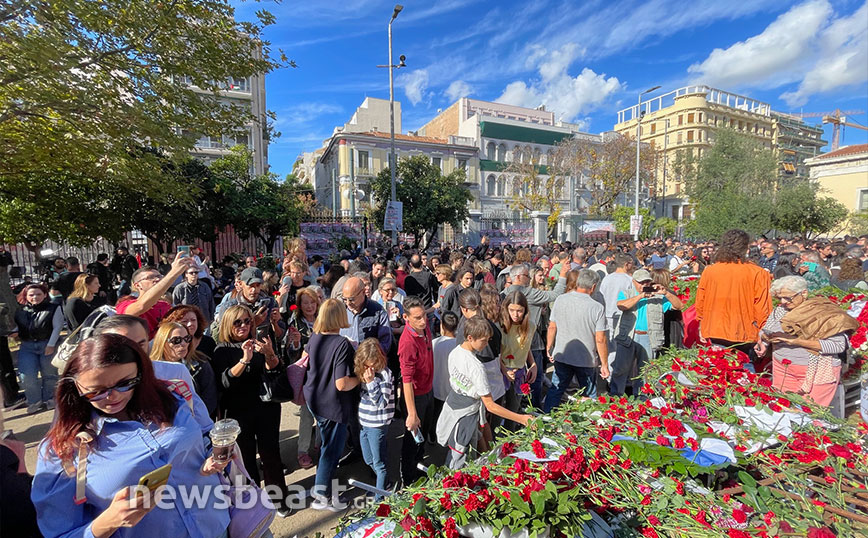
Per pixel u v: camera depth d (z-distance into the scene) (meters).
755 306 3.84
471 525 1.65
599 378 5.82
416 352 3.32
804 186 25.64
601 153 33.81
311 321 4.24
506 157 37.47
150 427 1.63
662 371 3.27
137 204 11.30
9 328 5.04
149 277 3.42
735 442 2.25
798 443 2.19
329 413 3.00
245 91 23.06
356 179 30.83
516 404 4.02
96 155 7.21
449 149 34.41
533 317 4.91
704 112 48.12
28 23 5.85
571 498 1.70
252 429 3.03
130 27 6.71
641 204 42.41
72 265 6.69
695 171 29.91
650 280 4.59
